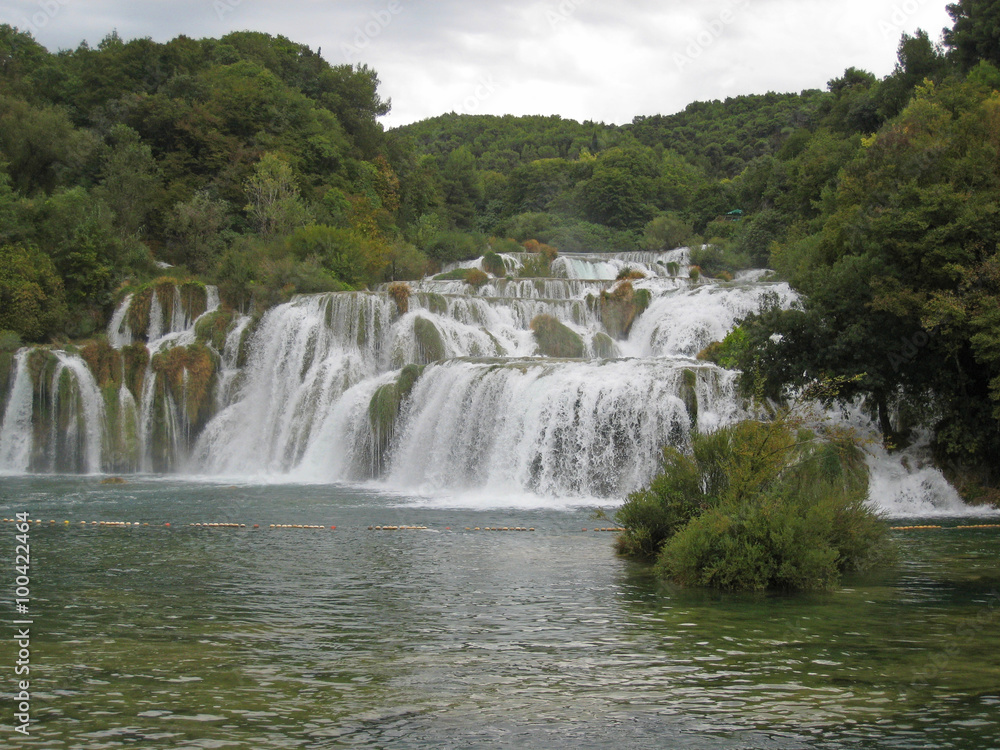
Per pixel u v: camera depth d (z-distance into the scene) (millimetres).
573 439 32938
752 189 91438
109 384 44062
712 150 160000
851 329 29844
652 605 15164
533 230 107500
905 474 30047
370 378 42938
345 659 11852
